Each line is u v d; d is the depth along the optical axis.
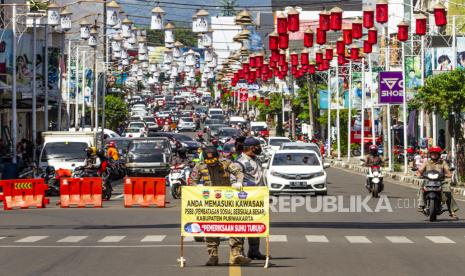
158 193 51.06
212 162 26.36
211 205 25.72
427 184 40.38
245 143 27.70
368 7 52.88
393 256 27.98
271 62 75.38
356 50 67.56
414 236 33.97
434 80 68.00
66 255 28.30
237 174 26.72
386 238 33.28
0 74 76.12
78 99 118.94
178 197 57.94
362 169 94.88
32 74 82.19
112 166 79.75
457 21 93.62
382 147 113.12
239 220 25.70
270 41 57.34
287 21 53.19
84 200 51.44
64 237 33.78
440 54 86.75
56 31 94.44
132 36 66.50
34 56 81.81
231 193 25.67
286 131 163.12
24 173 64.50
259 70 78.00
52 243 31.73
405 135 84.88
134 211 47.12
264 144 101.44
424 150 79.25
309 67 80.25
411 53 93.38
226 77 116.50
